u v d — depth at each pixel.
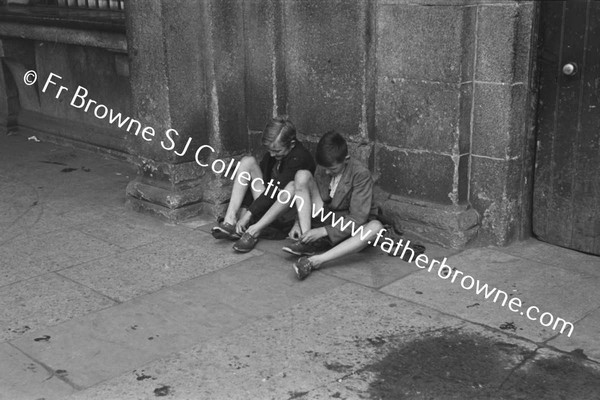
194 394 3.10
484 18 4.36
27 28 7.15
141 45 5.11
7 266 4.50
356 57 4.84
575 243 4.57
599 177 4.34
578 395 3.07
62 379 3.22
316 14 4.96
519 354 3.39
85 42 6.60
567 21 4.26
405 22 4.55
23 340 3.57
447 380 3.19
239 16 5.22
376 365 3.31
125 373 3.27
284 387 3.14
